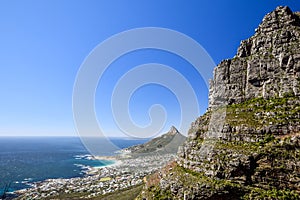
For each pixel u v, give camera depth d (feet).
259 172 105.81
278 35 156.66
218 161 118.62
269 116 129.90
